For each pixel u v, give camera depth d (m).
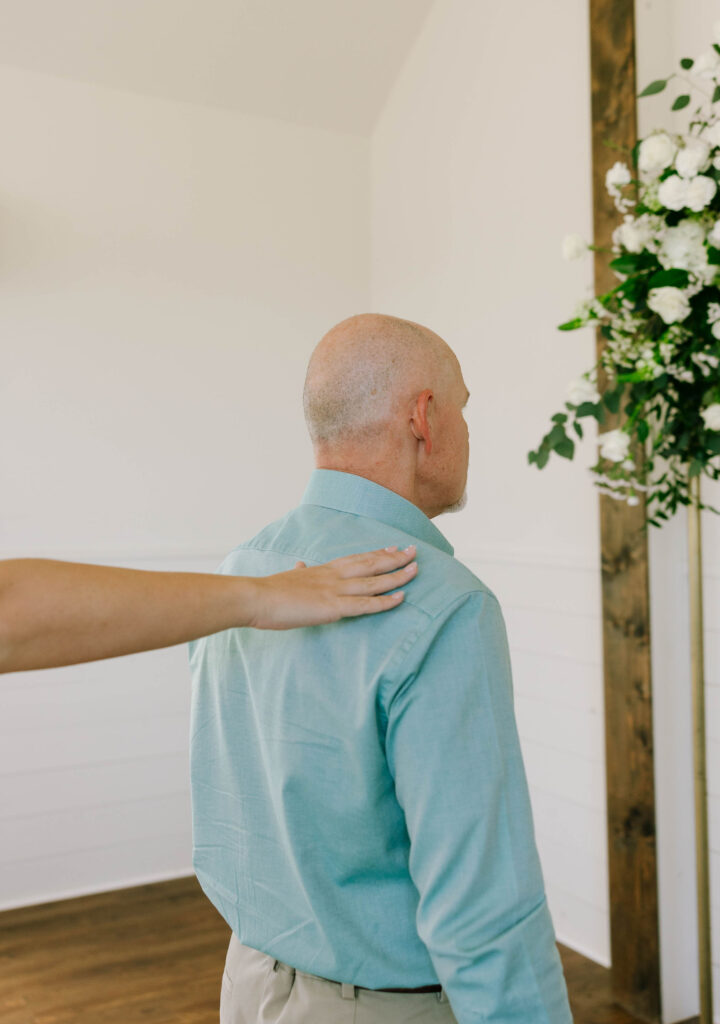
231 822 0.98
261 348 3.49
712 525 2.16
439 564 0.83
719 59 1.46
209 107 3.40
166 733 3.25
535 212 2.76
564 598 2.64
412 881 0.85
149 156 3.30
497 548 2.93
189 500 3.35
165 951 2.65
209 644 1.03
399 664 0.77
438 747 0.76
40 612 0.63
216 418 3.40
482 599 0.80
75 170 3.17
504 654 0.81
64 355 3.14
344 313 3.68
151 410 3.29
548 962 0.76
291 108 3.51
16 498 3.06
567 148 2.62
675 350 1.58
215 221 3.42
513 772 0.78
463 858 0.75
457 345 3.17
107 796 3.15
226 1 3.06
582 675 2.57
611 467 2.24
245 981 0.96
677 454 1.72
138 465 3.26
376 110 3.63
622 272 1.58
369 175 3.73
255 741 0.94
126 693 3.19
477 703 0.78
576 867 2.60
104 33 3.06
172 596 0.69
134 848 3.19
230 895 0.97
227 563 1.04
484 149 3.00
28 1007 2.34
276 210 3.53
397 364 0.93
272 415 3.51
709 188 1.40
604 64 2.25
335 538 0.90
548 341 2.71
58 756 3.08
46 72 3.12
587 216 2.55
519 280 2.83
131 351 3.25
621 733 2.29
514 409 2.86
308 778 0.83
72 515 3.14
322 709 0.83
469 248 3.10
